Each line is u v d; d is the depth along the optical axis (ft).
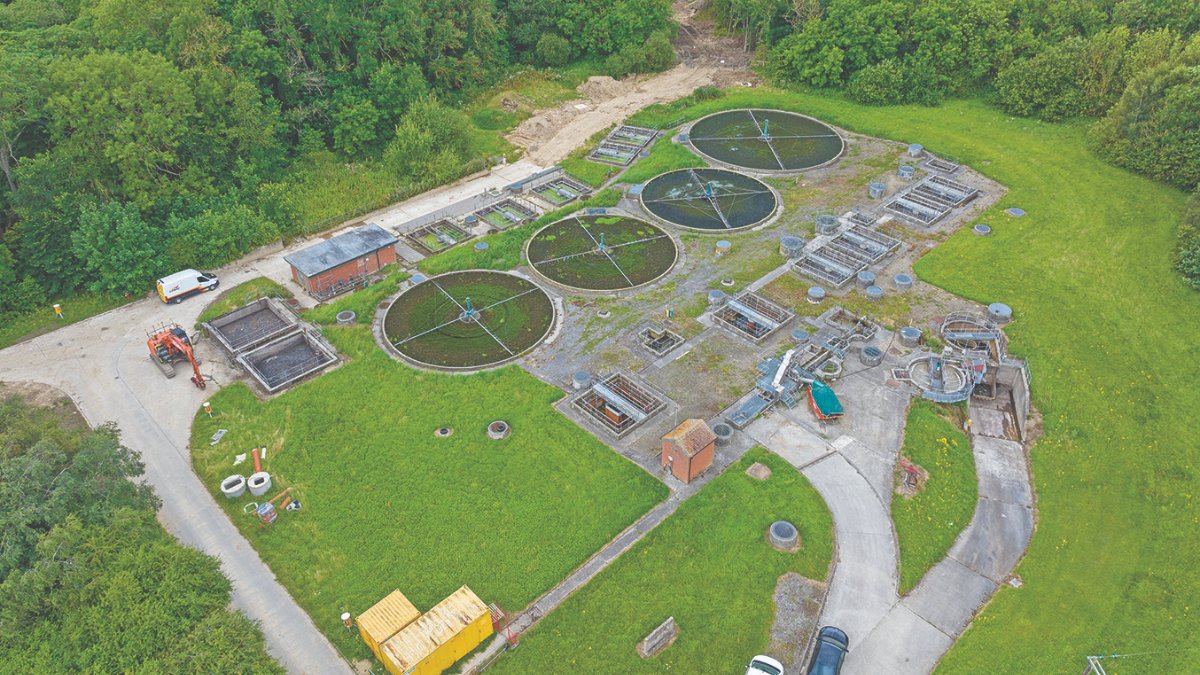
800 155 272.31
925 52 302.25
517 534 140.67
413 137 256.32
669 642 122.72
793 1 329.31
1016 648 122.11
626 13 337.52
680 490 148.66
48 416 156.56
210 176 232.94
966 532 142.82
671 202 245.45
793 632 124.77
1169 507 145.28
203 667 109.29
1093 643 122.52
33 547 122.62
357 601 129.80
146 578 119.75
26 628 115.75
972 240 221.66
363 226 237.66
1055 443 160.15
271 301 202.80
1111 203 234.38
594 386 169.78
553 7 343.46
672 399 169.89
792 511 143.95
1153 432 160.45
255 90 239.09
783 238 221.66
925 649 122.62
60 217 201.05
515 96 317.63
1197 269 198.08
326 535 141.08
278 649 123.03
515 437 161.17
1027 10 300.40
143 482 145.07
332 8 263.08
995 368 179.83
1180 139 236.22
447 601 123.34
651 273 212.64
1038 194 241.55
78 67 205.98
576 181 260.83
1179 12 281.13
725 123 296.10
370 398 172.24
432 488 150.00
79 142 207.51
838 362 178.70
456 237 232.12
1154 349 181.06
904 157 267.80
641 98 320.70
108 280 201.67
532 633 124.26
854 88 306.35
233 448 160.04
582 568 135.03
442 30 296.51
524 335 191.11
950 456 156.66
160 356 180.34
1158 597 129.18
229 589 124.98
